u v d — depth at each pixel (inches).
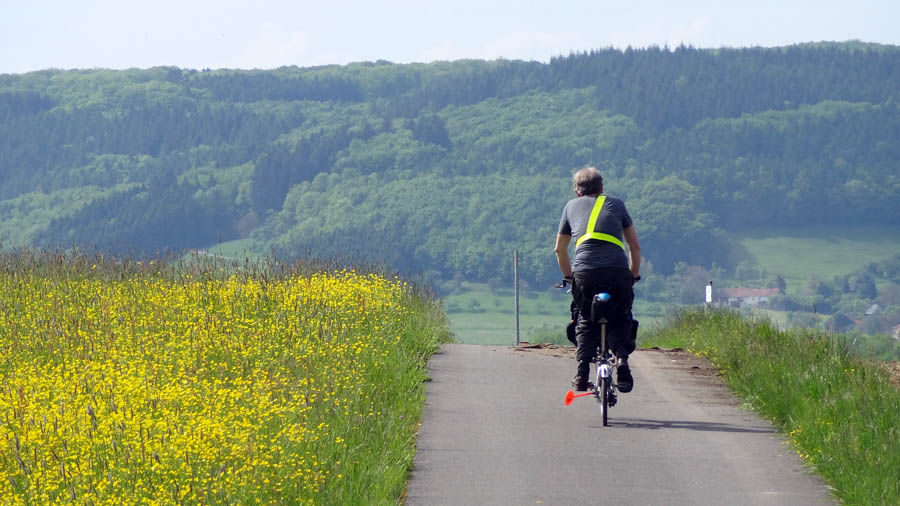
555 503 713.6
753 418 1027.9
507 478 778.8
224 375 1076.5
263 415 850.8
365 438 835.4
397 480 746.2
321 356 1157.7
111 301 1510.8
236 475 678.5
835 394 1002.7
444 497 726.5
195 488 644.7
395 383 1098.1
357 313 1450.5
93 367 1052.5
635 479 780.0
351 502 672.4
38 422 793.6
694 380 1275.8
